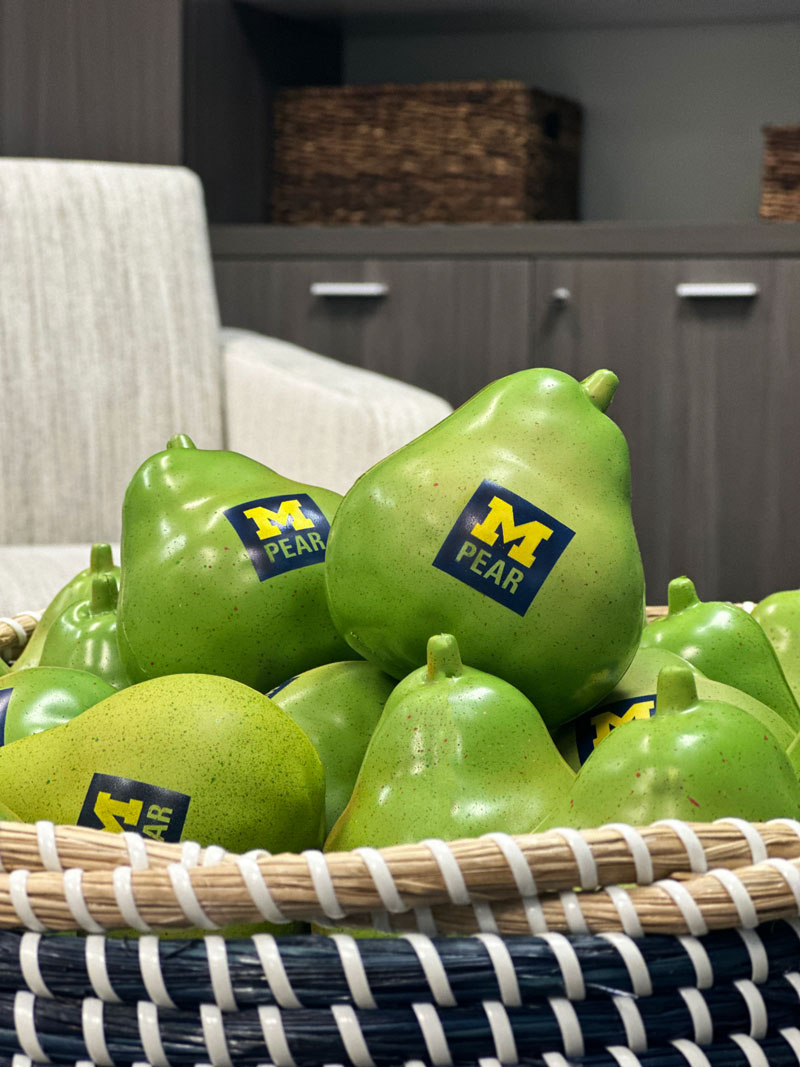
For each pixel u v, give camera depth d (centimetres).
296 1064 33
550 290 212
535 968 32
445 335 218
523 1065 33
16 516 164
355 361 222
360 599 48
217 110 233
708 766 38
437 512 47
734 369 206
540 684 47
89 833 35
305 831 44
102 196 173
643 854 33
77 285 169
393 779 42
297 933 41
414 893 32
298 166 239
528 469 48
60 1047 34
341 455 149
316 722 49
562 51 254
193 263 177
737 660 56
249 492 55
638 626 48
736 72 245
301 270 223
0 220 167
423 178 231
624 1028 33
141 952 33
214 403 171
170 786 42
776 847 34
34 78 230
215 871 33
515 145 224
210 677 45
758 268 203
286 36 249
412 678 44
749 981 34
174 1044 33
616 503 49
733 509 208
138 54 226
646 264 208
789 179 210
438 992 32
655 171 251
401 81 265
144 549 54
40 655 65
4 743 50
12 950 34
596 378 52
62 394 167
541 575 46
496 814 41
